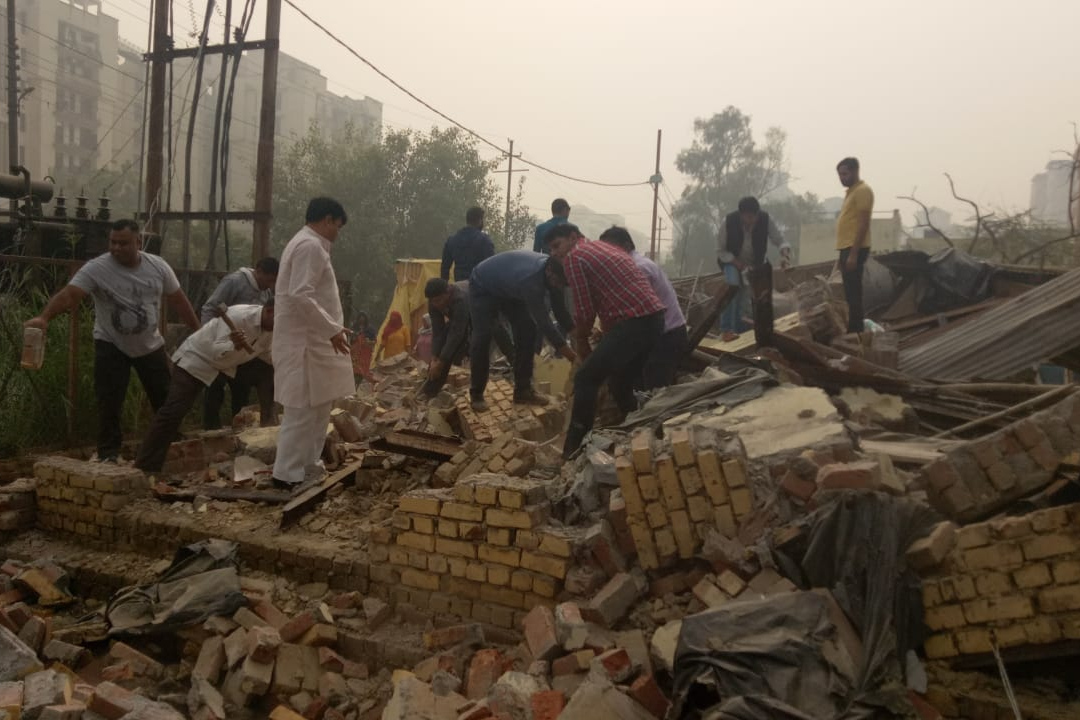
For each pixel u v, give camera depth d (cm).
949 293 1003
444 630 367
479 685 323
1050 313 616
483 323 630
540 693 285
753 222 856
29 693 269
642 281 506
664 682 304
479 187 3262
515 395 661
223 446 621
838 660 275
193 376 556
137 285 580
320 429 538
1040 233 1850
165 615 388
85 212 962
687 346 705
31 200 974
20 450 619
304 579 426
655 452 366
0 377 625
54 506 512
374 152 3125
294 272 500
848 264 809
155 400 611
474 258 927
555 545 363
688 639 286
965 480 341
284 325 510
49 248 948
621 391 561
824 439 365
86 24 4684
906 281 1037
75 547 498
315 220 515
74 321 627
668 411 458
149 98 1170
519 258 624
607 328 515
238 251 2703
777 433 389
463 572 384
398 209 3192
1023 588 287
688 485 352
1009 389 555
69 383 636
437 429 621
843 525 316
